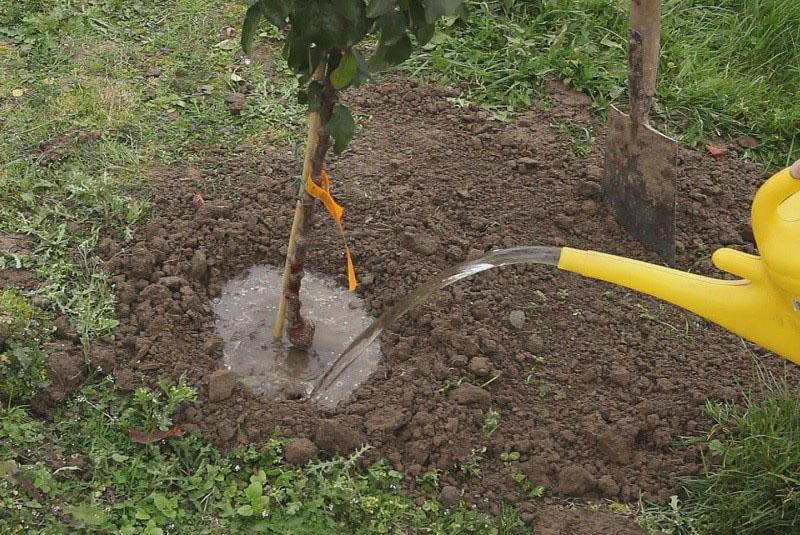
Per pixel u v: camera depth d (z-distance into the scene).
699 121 3.14
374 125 3.08
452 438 2.47
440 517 2.38
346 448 2.44
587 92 3.20
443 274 2.45
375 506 2.38
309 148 2.39
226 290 2.71
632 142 2.77
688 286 2.25
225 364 2.58
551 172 2.97
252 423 2.46
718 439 2.49
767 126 3.17
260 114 3.07
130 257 2.68
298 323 2.58
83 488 2.36
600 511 2.40
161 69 3.15
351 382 2.57
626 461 2.46
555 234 2.84
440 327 2.62
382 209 2.85
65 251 2.68
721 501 2.39
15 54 3.14
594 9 3.38
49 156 2.88
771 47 3.38
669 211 2.76
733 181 3.01
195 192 2.85
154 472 2.38
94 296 2.61
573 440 2.49
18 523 2.29
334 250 2.77
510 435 2.49
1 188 2.78
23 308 2.54
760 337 2.24
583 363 2.61
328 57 2.26
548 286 2.74
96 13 3.28
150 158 2.92
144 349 2.53
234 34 3.28
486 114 3.13
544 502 2.42
